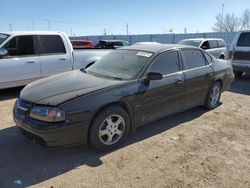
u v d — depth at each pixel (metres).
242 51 9.02
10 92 7.23
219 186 3.07
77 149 3.86
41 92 3.69
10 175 3.18
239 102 6.66
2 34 6.83
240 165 3.54
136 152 3.81
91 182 3.07
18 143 4.02
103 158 3.62
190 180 3.17
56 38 7.35
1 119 5.01
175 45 5.09
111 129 3.79
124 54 4.82
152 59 4.38
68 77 4.30
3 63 6.38
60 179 3.12
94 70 4.68
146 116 4.29
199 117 5.39
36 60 6.91
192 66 5.15
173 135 4.45
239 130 4.75
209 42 13.23
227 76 6.14
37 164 3.44
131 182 3.09
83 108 3.43
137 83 4.05
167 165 3.48
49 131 3.25
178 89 4.73
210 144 4.15
